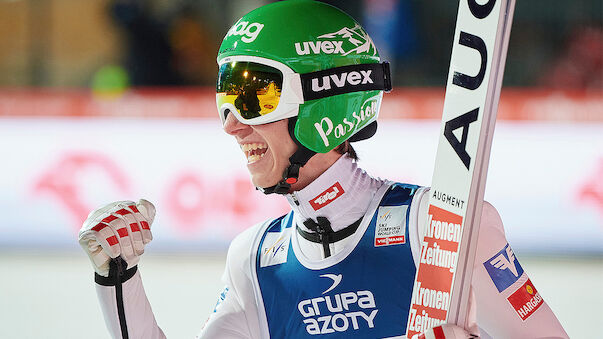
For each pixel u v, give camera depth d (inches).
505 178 943.7
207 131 965.8
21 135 984.3
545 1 1122.7
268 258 289.1
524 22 1127.6
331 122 277.7
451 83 236.1
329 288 271.6
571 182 940.0
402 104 943.0
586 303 739.4
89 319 707.4
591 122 938.7
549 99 941.8
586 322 679.7
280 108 273.9
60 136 980.6
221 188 963.3
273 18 279.7
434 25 1120.2
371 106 290.7
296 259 281.1
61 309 740.0
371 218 274.8
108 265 281.4
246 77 275.4
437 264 236.2
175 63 1139.3
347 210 276.8
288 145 278.5
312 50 276.2
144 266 905.5
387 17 1114.7
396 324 263.4
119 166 973.8
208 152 964.6
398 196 277.3
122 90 1010.7
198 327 676.1
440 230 236.2
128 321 283.3
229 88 278.2
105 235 274.2
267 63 273.6
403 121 942.4
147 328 290.0
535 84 1130.0
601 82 1121.4
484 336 274.2
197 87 1141.7
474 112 226.2
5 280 850.8
